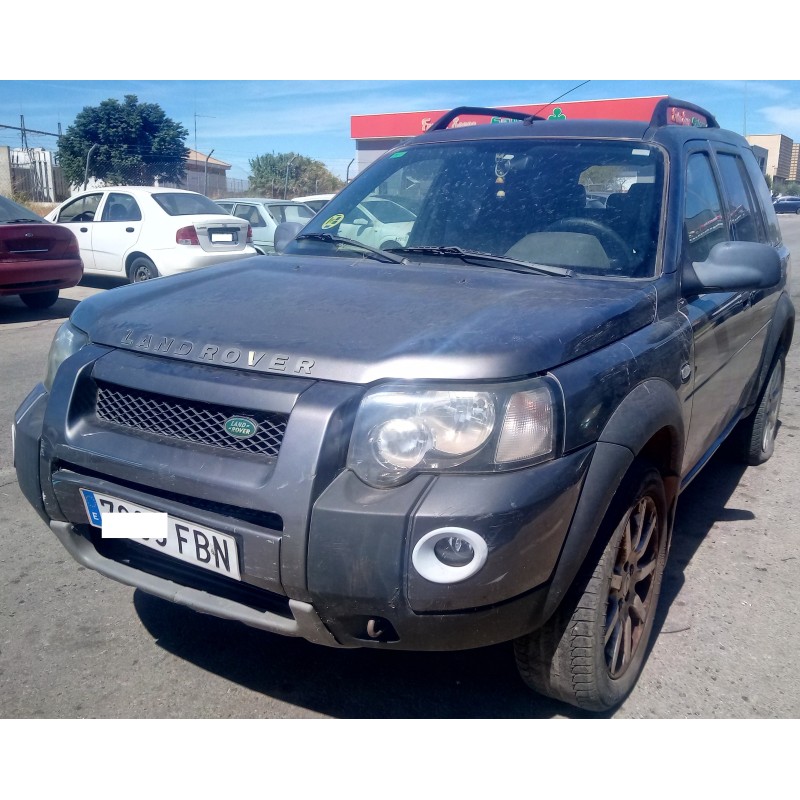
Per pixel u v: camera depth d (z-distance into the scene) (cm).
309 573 212
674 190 331
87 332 277
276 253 362
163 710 266
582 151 352
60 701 268
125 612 323
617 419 241
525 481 213
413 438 213
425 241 343
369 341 231
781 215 4291
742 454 502
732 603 341
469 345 224
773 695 279
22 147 3497
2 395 624
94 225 1213
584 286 287
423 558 207
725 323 354
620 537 249
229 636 309
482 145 372
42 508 264
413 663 296
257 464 221
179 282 306
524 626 223
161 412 242
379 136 3111
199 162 4516
